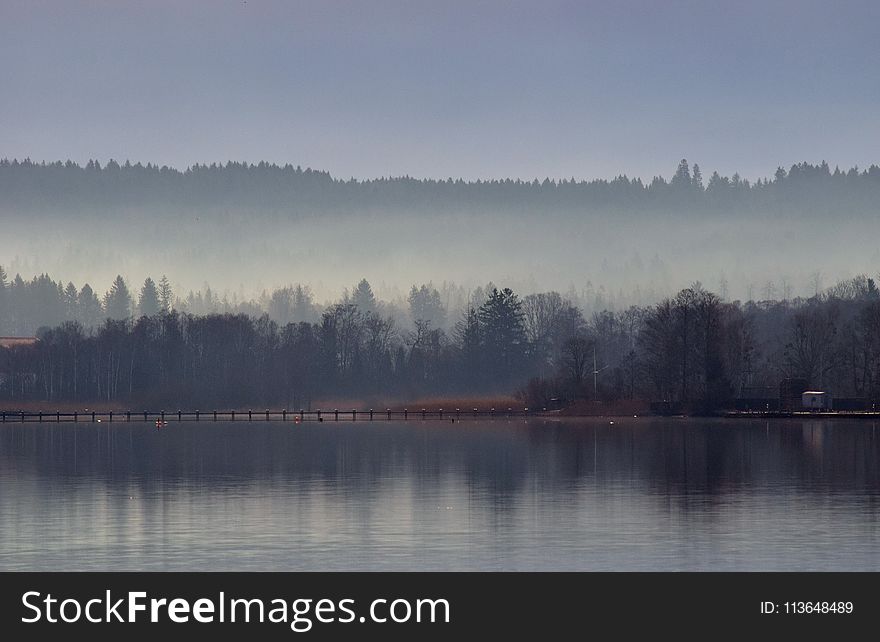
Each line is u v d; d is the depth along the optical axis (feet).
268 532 428.97
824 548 391.65
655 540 407.64
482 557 382.22
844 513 467.11
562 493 540.52
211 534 424.87
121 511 483.92
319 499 521.65
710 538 410.72
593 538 412.36
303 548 398.21
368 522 451.12
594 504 499.10
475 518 459.73
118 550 396.37
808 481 588.91
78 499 525.75
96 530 434.71
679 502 504.02
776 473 632.38
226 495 539.29
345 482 595.88
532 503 503.61
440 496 531.91
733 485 570.87
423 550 393.70
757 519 452.35
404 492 548.31
